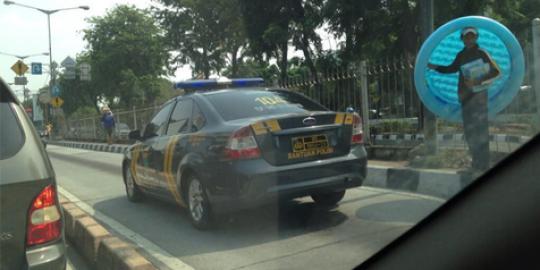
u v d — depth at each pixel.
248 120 5.85
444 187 6.64
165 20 35.09
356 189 8.03
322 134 5.95
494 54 6.92
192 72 36.00
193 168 6.14
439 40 7.17
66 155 23.05
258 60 24.22
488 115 6.88
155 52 42.88
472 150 6.69
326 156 5.92
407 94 10.86
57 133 48.00
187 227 6.64
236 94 6.60
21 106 3.94
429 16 9.66
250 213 6.29
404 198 6.86
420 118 10.63
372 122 11.55
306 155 5.80
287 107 6.49
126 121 28.11
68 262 5.80
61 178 13.56
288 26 22.12
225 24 32.41
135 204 8.63
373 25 18.61
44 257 3.67
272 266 4.82
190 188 6.43
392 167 8.53
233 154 5.61
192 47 35.34
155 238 6.23
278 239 5.60
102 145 25.59
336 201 6.80
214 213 6.00
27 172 3.65
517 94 7.45
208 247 5.64
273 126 5.70
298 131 5.79
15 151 3.68
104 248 5.14
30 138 3.79
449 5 16.52
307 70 23.64
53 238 3.75
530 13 17.59
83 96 53.94
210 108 6.30
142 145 7.84
